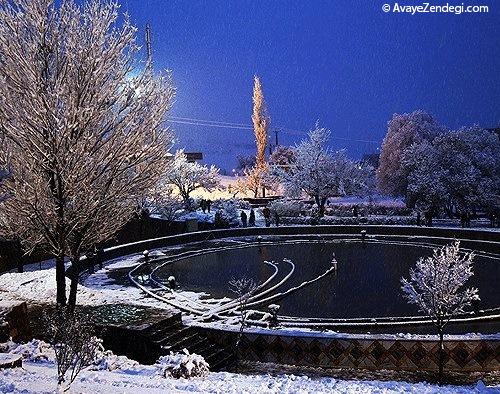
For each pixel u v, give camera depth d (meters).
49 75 14.01
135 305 17.58
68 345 9.67
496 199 49.12
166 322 16.02
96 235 15.21
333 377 14.05
